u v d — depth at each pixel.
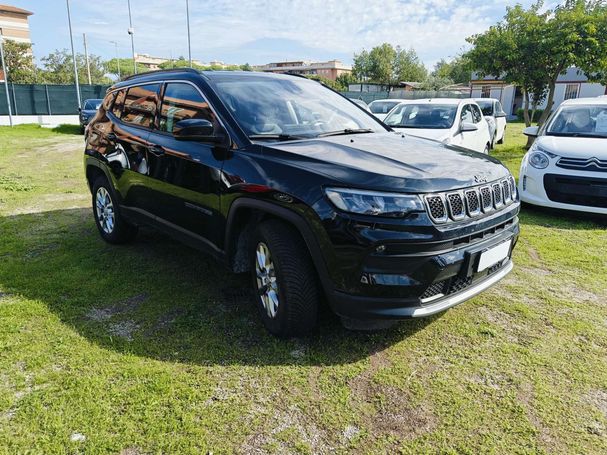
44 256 4.52
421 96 36.16
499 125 14.24
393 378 2.63
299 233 2.86
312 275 2.80
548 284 3.96
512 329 3.19
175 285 3.84
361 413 2.36
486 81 36.78
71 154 12.63
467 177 2.77
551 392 2.53
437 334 3.12
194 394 2.46
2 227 5.50
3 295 3.61
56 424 2.22
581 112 6.91
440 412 2.37
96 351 2.85
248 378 2.62
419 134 7.75
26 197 7.16
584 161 5.75
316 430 2.24
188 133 3.14
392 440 2.18
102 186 4.84
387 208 2.47
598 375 2.68
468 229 2.67
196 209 3.47
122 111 4.59
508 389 2.55
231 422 2.28
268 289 3.02
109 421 2.26
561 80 33.22
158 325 3.18
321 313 3.34
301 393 2.50
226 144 3.22
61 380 2.56
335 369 2.71
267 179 2.85
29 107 26.36
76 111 27.88
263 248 3.01
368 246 2.48
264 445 2.14
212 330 3.12
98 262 4.35
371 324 2.99
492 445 2.15
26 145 15.00
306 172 2.72
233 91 3.60
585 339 3.07
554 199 5.96
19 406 2.35
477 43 12.89
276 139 3.23
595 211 5.70
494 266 3.06
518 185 6.36
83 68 59.28
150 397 2.43
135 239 5.01
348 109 4.17
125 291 3.72
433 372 2.70
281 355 2.84
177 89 3.86
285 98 3.81
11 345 2.90
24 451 2.06
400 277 2.50
